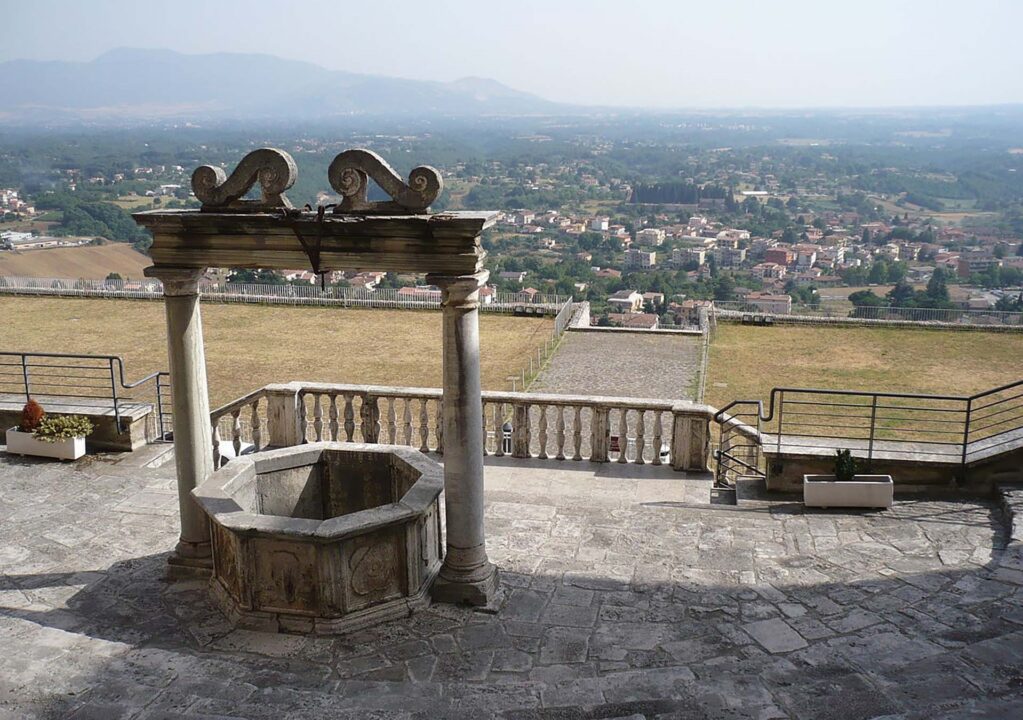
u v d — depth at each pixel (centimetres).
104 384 2384
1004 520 949
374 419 1216
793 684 597
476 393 751
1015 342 2741
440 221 695
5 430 1235
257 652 689
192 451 812
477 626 730
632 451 1791
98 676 616
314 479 885
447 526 776
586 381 2381
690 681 606
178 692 583
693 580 819
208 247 764
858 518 970
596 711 548
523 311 3303
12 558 875
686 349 2723
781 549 891
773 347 2723
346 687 618
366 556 725
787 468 1062
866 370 2442
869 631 695
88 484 1080
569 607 765
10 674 620
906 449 1067
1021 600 746
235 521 712
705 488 1091
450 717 542
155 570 845
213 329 3058
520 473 1137
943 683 583
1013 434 1059
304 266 748
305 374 2506
